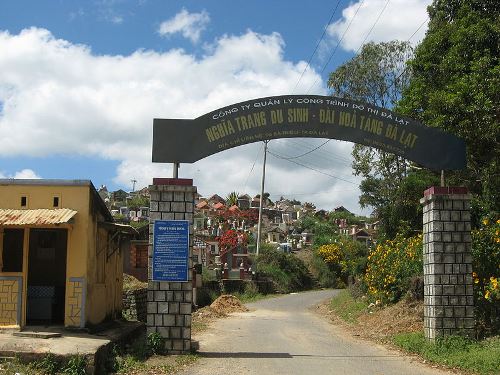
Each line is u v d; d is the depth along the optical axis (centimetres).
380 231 3459
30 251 1455
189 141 1355
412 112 2003
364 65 3519
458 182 1983
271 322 2372
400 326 1786
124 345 1309
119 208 8150
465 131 1595
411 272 2159
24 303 1223
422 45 2117
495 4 1988
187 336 1276
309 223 10406
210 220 7188
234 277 5159
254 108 1384
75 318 1247
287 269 6116
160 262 1297
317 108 1397
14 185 1284
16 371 915
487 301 1426
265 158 5562
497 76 1589
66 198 1279
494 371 1040
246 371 1067
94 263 1334
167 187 1316
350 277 3922
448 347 1281
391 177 3466
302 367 1116
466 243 1362
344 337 1720
